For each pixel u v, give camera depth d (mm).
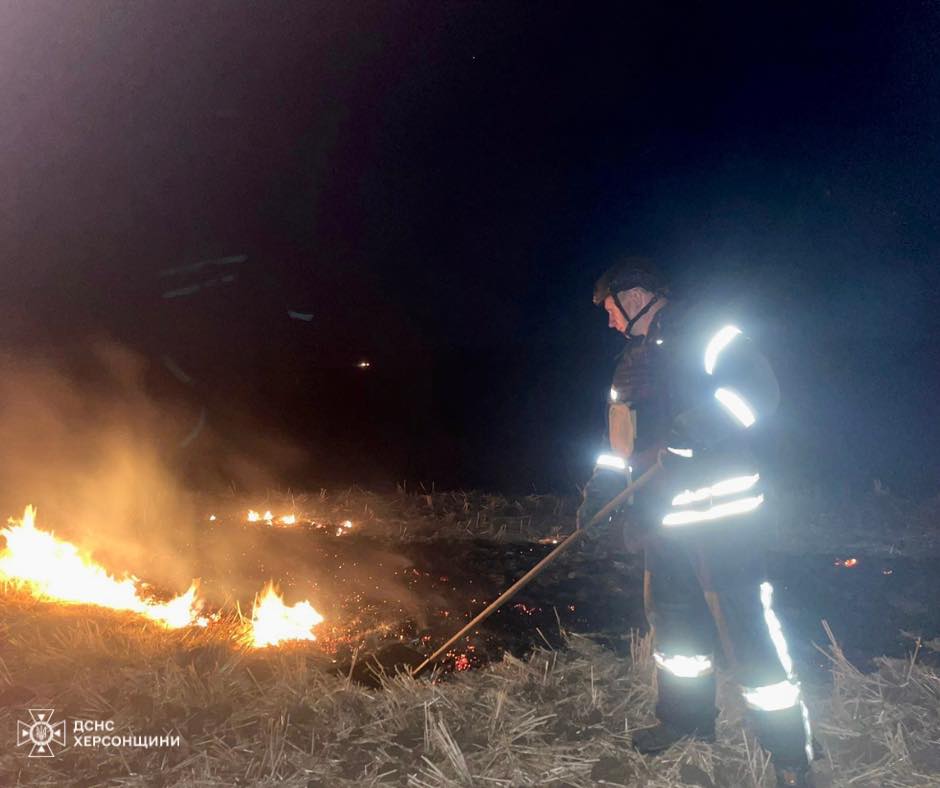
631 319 3561
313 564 6605
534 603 5727
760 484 3322
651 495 3475
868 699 3955
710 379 3260
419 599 5855
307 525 7805
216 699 3922
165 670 4137
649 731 3600
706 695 3586
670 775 3354
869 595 5738
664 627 3584
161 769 3412
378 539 7293
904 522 7434
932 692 3982
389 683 4137
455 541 7262
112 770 3408
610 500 3688
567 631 5156
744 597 3246
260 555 6801
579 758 3482
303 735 3668
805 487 8742
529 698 4004
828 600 5664
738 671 3281
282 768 3432
